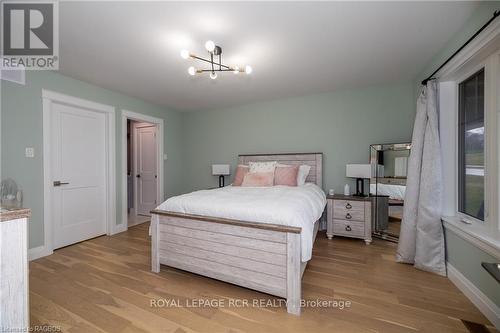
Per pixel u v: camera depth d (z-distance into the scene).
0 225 0.94
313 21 1.74
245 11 1.62
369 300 1.69
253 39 2.00
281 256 1.63
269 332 1.38
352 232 3.02
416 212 2.25
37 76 2.52
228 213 1.84
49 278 2.05
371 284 1.92
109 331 1.39
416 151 2.26
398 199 3.02
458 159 2.06
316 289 1.84
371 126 3.31
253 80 3.01
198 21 1.73
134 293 1.80
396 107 3.17
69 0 1.48
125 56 2.29
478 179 1.81
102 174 3.34
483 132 1.72
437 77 2.15
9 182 1.17
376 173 3.19
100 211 3.31
